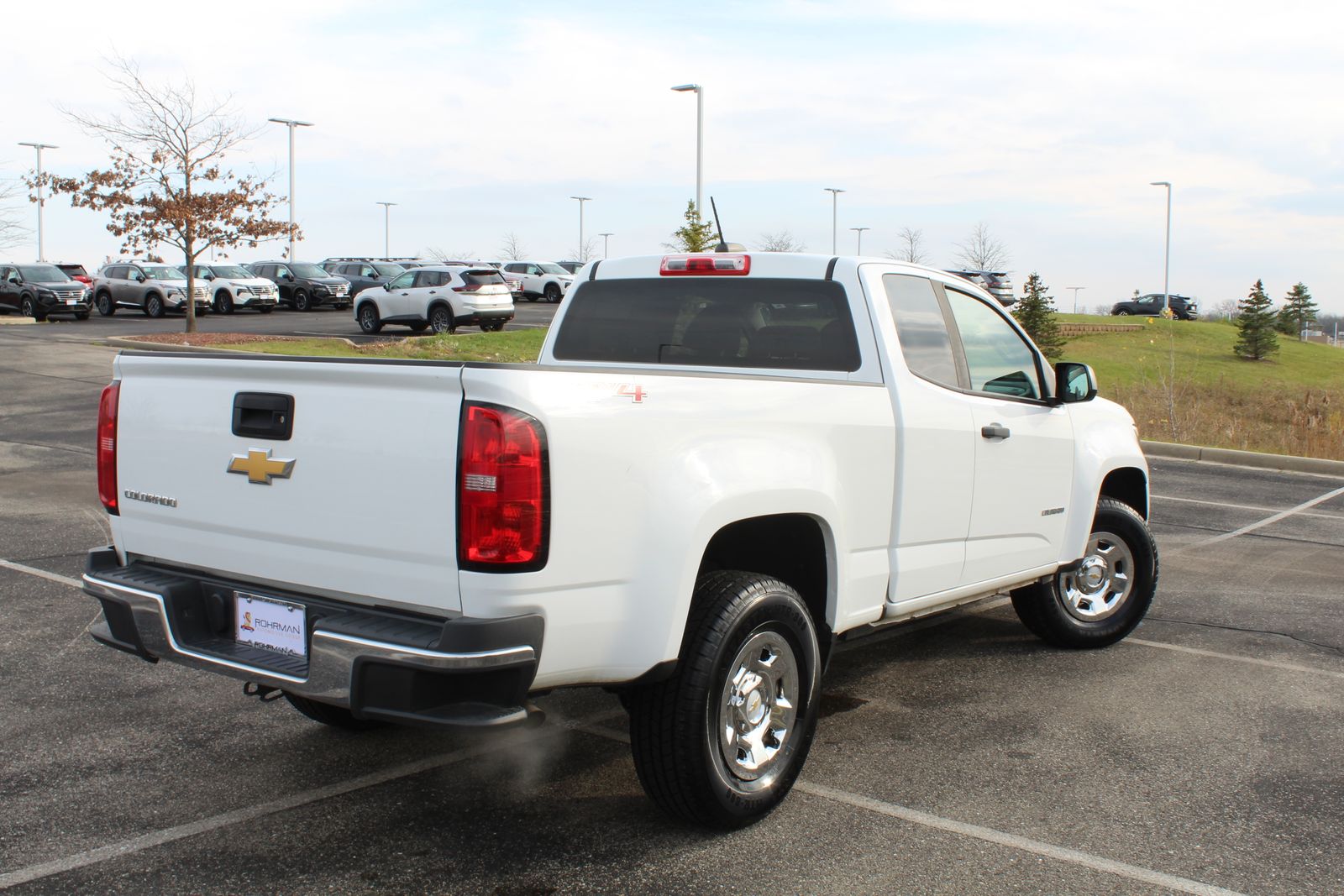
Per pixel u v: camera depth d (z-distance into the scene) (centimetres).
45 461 1240
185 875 360
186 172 2770
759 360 503
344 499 353
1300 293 6500
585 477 342
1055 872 370
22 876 357
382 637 331
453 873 363
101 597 405
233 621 389
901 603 483
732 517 383
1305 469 1534
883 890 356
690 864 371
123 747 468
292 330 3219
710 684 374
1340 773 458
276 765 454
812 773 454
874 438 452
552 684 351
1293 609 746
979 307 555
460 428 328
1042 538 575
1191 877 368
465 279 2995
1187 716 527
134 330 3120
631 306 542
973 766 462
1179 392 2322
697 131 3102
